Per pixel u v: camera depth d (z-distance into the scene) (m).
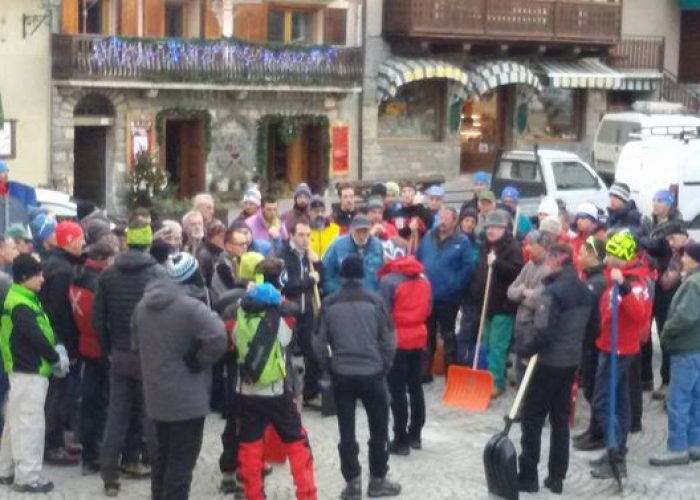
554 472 11.38
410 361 12.30
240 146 33.25
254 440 10.20
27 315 10.59
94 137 30.88
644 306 11.78
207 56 31.53
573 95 41.38
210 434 12.70
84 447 11.34
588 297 11.18
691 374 12.34
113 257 11.30
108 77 29.83
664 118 32.28
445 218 14.77
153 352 9.52
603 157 33.03
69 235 11.30
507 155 25.42
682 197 24.81
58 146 29.64
